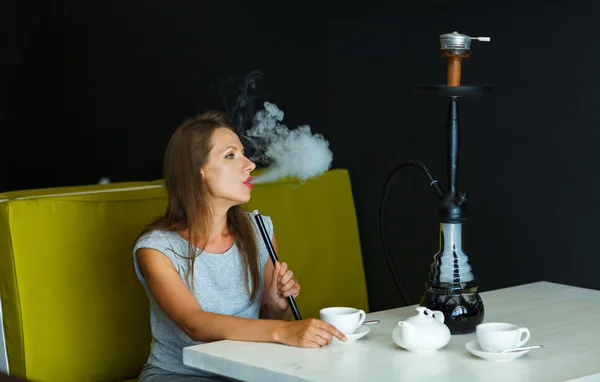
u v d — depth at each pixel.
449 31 2.70
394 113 2.88
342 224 2.96
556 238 2.49
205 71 3.51
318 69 3.09
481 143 2.66
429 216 2.81
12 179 4.65
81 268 2.25
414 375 1.48
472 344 1.65
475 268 2.71
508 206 2.60
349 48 2.99
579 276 2.44
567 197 2.46
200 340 1.85
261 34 3.27
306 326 1.69
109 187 2.64
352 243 2.99
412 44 2.80
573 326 1.87
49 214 2.22
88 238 2.28
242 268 2.08
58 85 4.30
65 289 2.23
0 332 2.21
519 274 2.60
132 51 3.85
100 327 2.28
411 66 2.81
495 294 2.26
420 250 2.86
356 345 1.69
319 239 2.88
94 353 2.26
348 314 1.75
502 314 2.00
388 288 2.98
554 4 2.44
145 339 2.36
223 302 2.04
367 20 2.93
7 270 2.17
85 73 4.13
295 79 3.17
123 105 3.94
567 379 1.46
